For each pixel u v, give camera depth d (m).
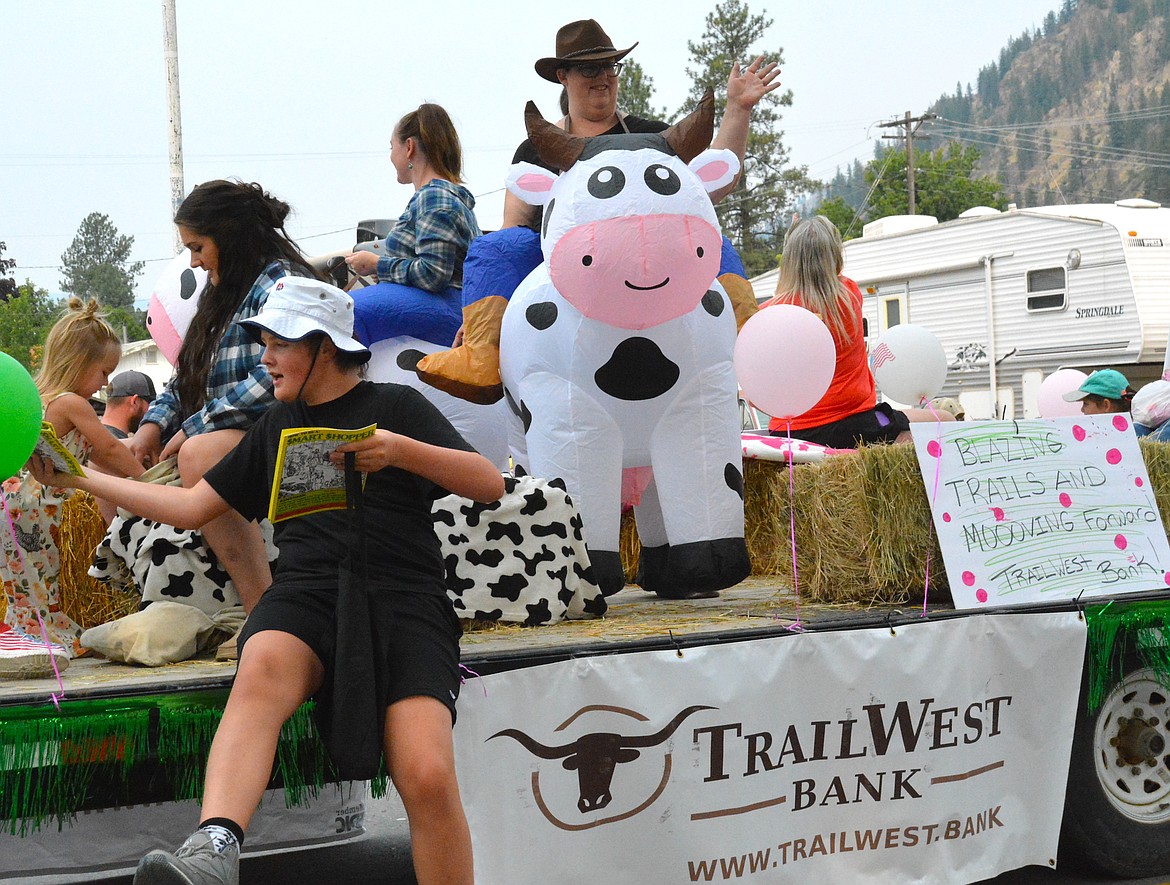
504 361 4.41
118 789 2.96
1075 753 4.06
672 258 3.90
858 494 4.12
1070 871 4.27
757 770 3.46
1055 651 3.93
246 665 2.70
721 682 3.41
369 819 5.18
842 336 5.42
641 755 3.30
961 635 3.79
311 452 2.72
